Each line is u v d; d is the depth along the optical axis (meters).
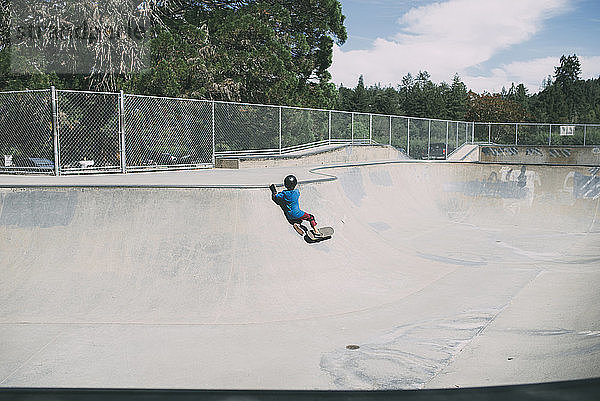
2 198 8.66
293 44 32.22
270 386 5.15
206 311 7.36
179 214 8.49
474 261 11.45
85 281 7.78
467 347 6.14
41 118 15.30
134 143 15.52
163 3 25.36
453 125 33.72
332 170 16.09
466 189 20.06
